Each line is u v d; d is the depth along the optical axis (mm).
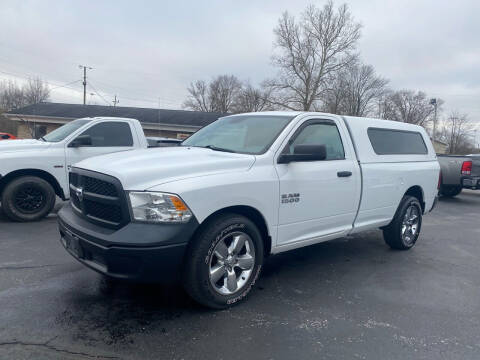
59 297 3502
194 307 3424
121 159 3469
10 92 61375
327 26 38969
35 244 5113
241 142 4109
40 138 7230
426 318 3471
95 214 3305
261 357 2711
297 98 40219
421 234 7062
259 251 3631
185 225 3002
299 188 3893
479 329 3299
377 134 5141
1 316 3090
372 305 3703
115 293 3637
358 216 4719
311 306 3605
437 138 72875
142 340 2844
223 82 61875
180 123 31125
